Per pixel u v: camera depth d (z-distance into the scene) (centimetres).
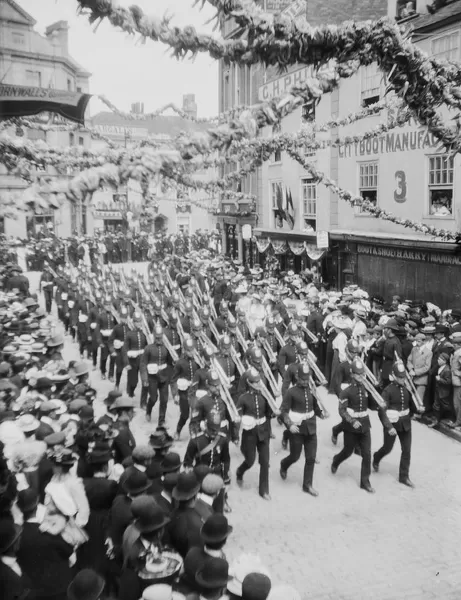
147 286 2275
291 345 1169
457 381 1056
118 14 239
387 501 817
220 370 988
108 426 734
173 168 265
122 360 1341
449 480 866
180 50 266
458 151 366
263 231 2425
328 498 833
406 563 655
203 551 446
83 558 531
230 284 2023
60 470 525
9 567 435
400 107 588
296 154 627
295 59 298
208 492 561
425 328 1140
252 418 833
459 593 592
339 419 1168
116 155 252
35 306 1709
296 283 1734
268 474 870
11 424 672
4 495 496
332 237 1875
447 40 1335
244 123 275
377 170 1730
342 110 1820
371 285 1777
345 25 295
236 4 264
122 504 526
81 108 599
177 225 3834
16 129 579
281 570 643
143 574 429
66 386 909
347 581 620
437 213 1512
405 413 867
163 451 682
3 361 1068
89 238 3012
